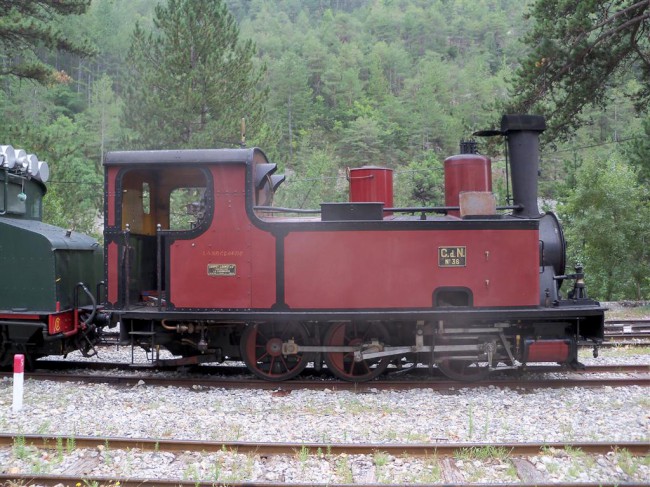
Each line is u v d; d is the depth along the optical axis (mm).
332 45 96562
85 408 6203
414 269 7074
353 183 7863
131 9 93500
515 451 4758
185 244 7172
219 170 7172
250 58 21203
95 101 60906
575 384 7238
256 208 7168
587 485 4121
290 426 5582
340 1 129375
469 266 7098
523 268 7129
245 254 7105
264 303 7078
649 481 4238
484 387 7203
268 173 7457
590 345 7500
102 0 80500
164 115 19625
